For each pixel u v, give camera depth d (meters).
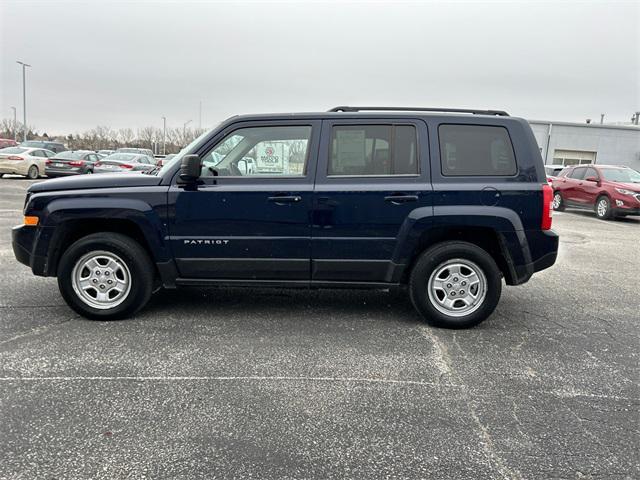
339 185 4.29
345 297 5.39
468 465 2.46
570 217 14.91
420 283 4.36
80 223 4.45
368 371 3.52
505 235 4.27
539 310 5.10
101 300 4.43
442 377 3.44
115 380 3.30
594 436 2.74
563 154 36.00
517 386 3.33
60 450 2.52
